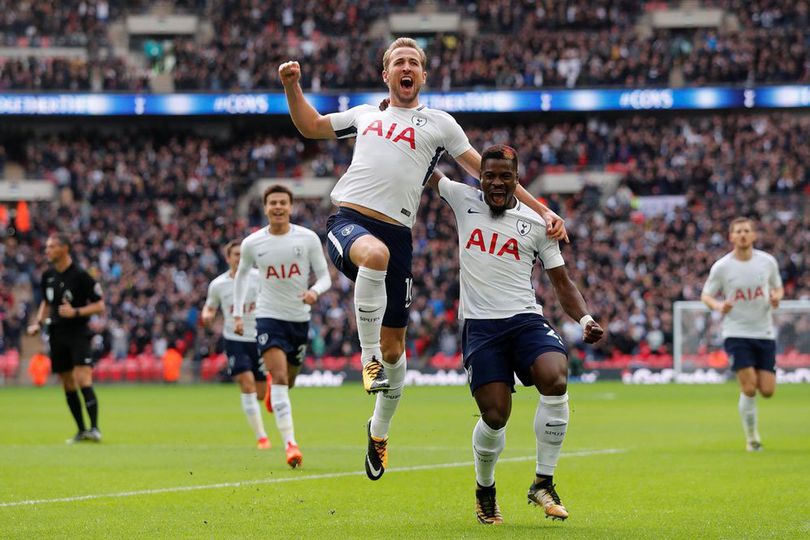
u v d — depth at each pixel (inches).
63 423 850.1
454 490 413.7
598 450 589.0
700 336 1537.9
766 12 2148.1
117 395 1290.6
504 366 328.5
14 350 1630.2
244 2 2190.0
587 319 328.8
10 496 394.0
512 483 438.6
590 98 2009.1
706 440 659.4
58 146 2050.9
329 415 932.6
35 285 1784.0
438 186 349.7
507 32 2175.2
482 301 332.2
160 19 2178.9
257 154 2058.3
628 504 377.1
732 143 2020.2
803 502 378.9
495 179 330.6
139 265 1809.8
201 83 2042.3
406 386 1517.0
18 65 2023.9
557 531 313.4
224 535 305.7
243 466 499.8
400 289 348.8
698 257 1736.0
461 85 2055.9
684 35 2187.5
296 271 542.9
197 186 1982.0
